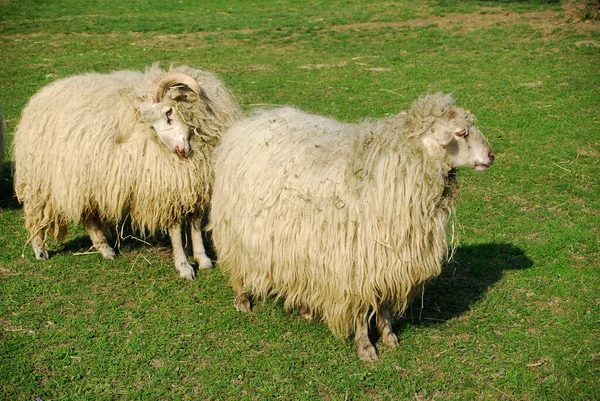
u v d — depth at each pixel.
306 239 4.96
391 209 4.77
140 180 6.45
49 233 7.20
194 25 21.78
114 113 6.52
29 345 5.48
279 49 18.16
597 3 21.16
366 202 4.81
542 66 14.94
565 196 8.31
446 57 16.33
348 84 14.09
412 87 13.67
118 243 7.43
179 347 5.48
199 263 7.00
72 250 7.41
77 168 6.46
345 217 4.85
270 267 5.23
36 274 6.78
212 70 15.75
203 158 6.53
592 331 5.57
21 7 25.86
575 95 12.59
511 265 6.73
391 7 23.55
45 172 6.68
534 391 4.86
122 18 23.39
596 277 6.41
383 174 4.79
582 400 4.71
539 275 6.52
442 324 5.80
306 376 5.09
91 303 6.21
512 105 12.16
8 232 7.84
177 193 6.49
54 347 5.49
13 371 5.12
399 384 4.95
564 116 11.39
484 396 4.85
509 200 8.27
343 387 4.94
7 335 5.64
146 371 5.16
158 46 18.92
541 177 8.91
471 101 12.51
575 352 5.30
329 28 20.72
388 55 16.86
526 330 5.64
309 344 5.54
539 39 17.62
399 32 19.52
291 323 5.88
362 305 5.11
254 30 20.97
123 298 6.30
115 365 5.23
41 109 6.80
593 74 14.04
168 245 7.58
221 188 5.63
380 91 13.45
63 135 6.54
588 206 8.01
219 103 6.70
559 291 6.20
